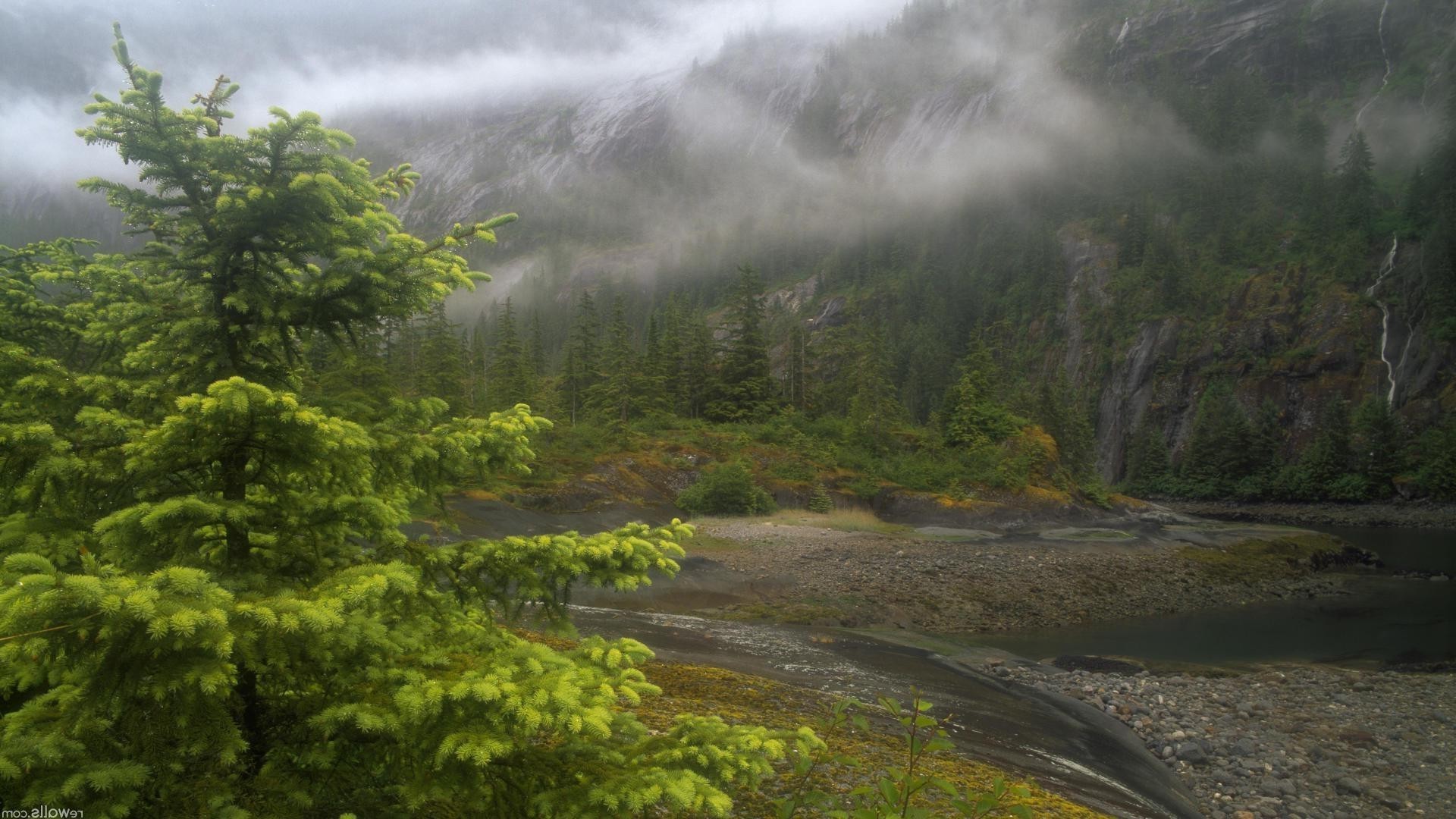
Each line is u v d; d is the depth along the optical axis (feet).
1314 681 53.16
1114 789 29.01
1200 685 51.24
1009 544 104.01
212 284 11.99
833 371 218.79
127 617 7.87
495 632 12.26
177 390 11.71
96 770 8.58
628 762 11.15
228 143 11.51
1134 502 153.48
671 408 151.23
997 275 451.53
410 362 107.55
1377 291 320.50
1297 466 268.21
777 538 92.99
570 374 161.07
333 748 10.44
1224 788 34.83
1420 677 54.49
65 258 15.01
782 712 28.04
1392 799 34.63
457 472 12.54
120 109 11.23
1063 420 171.32
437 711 9.46
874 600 72.33
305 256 12.78
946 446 146.82
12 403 10.66
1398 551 135.44
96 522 9.45
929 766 24.13
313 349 13.55
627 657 12.01
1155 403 337.72
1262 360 320.70
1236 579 98.99
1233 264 367.86
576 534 12.74
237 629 8.53
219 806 9.14
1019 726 35.63
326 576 11.32
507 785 10.56
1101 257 422.41
